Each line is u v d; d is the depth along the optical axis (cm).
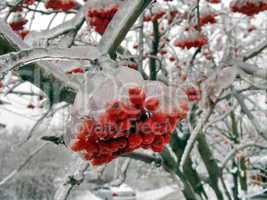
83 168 324
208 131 795
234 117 760
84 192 1399
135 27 454
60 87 233
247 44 707
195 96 452
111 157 189
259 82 457
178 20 543
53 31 278
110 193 1870
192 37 465
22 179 965
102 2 260
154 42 519
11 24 402
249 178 903
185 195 461
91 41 494
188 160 528
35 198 1000
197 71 555
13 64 173
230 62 434
